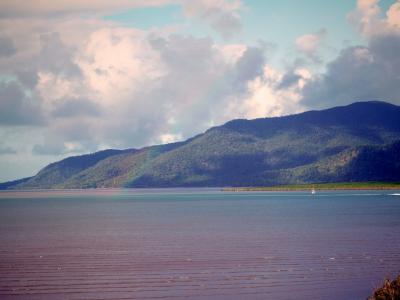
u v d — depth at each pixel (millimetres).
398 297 24969
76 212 117688
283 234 61031
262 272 37719
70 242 55844
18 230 71375
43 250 49750
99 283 34938
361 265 39875
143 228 71938
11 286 34438
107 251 48500
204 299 30859
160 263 41656
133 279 35906
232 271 38156
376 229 66188
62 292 32781
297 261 41750
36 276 37281
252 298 31016
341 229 66625
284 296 31406
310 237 57562
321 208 118688
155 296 31562
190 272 37938
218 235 60906
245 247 49875
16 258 44938
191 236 60250
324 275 36562
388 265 39812
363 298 30969
